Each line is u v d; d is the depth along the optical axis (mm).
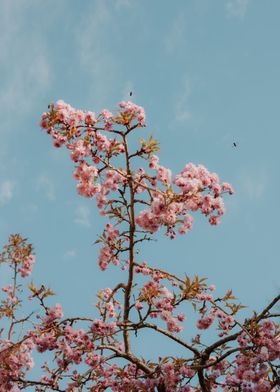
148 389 6438
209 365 6230
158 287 6734
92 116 6727
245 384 5906
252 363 5699
